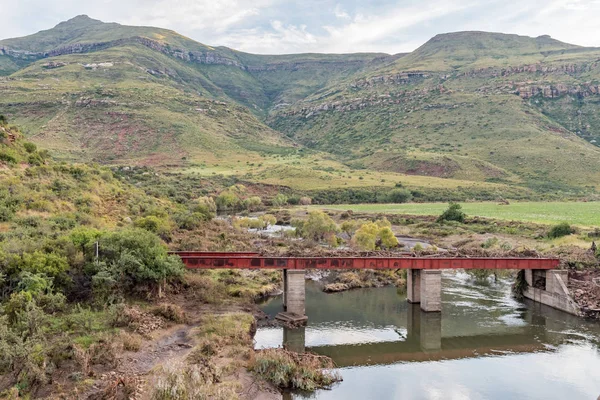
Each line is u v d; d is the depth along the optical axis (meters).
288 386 43.50
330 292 81.94
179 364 39.72
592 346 56.12
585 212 167.00
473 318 67.69
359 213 186.75
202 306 62.78
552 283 73.19
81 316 47.38
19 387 34.44
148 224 91.00
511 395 43.09
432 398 42.34
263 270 87.44
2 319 39.38
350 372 48.03
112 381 37.06
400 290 84.00
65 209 87.50
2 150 99.94
